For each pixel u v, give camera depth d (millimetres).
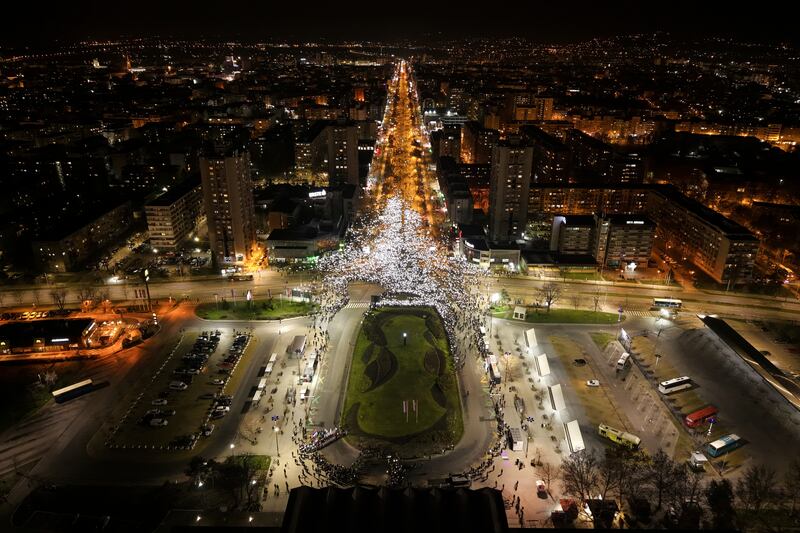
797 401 178125
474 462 158625
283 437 168250
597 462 158250
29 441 166500
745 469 156625
